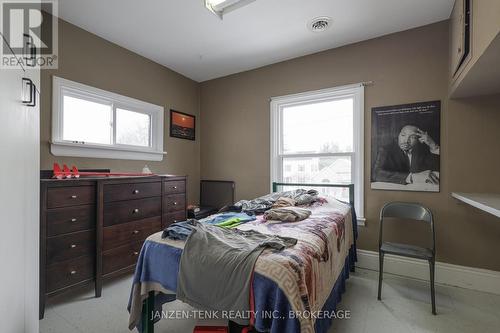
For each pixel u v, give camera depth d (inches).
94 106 100.3
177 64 126.9
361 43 104.7
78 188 76.2
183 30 96.3
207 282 44.5
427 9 83.6
